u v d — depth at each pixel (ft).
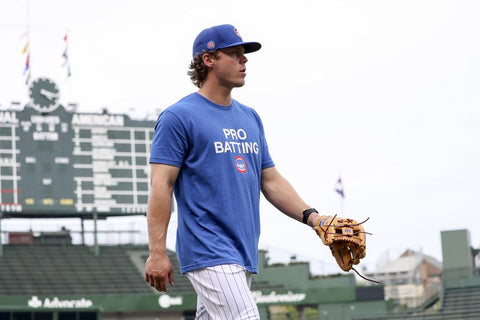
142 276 159.33
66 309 140.67
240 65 17.66
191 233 17.15
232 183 17.29
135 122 167.43
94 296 145.59
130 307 147.23
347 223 17.46
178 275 159.22
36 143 160.56
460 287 151.12
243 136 17.74
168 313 151.12
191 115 17.29
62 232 167.32
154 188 17.02
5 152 158.40
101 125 165.27
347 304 155.63
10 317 138.82
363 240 17.39
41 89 161.79
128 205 164.25
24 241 165.78
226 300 16.65
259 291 154.51
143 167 166.50
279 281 163.02
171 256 160.56
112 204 163.43
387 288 160.15
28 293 148.15
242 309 16.57
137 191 165.27
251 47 17.85
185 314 151.84
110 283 155.84
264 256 164.76
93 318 142.31
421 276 160.97
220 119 17.57
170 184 17.19
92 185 162.71
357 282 165.07
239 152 17.53
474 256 155.33
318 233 17.75
